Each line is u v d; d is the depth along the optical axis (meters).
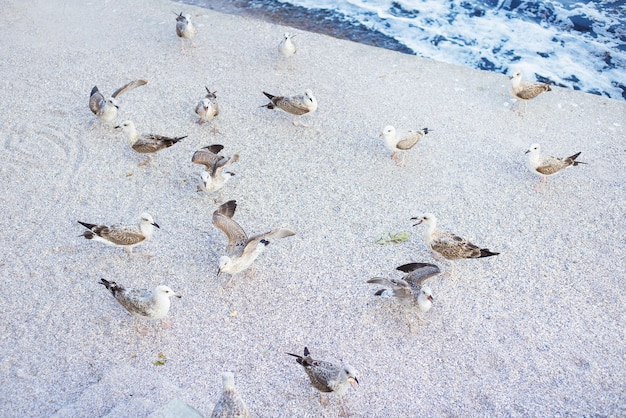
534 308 10.36
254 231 11.74
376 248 11.50
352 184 12.88
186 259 11.28
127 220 11.99
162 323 10.11
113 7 19.05
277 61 16.58
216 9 19.41
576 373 9.33
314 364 8.78
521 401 8.97
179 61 16.53
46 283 10.77
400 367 9.48
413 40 17.94
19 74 15.89
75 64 16.33
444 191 12.72
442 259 11.27
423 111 14.86
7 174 12.98
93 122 14.40
